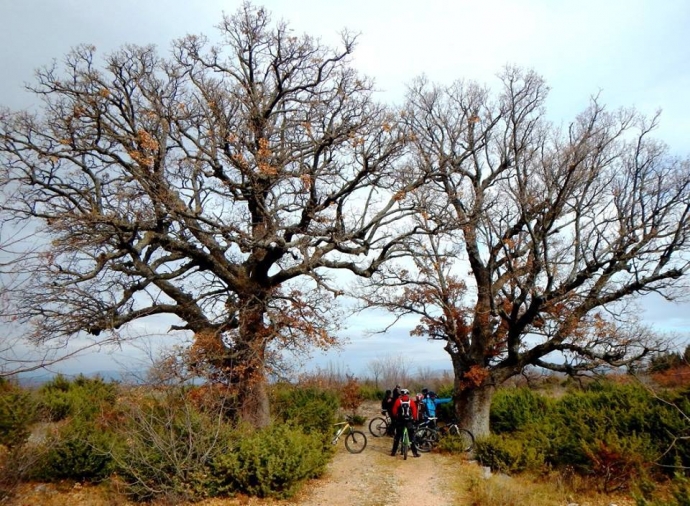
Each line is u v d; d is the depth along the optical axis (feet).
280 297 53.42
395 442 54.70
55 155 49.70
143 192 50.49
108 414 39.91
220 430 37.99
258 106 58.70
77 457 36.99
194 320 54.19
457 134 70.85
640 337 53.62
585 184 59.47
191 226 50.93
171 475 35.06
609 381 67.87
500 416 70.03
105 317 48.52
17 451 30.40
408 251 60.03
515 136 63.05
